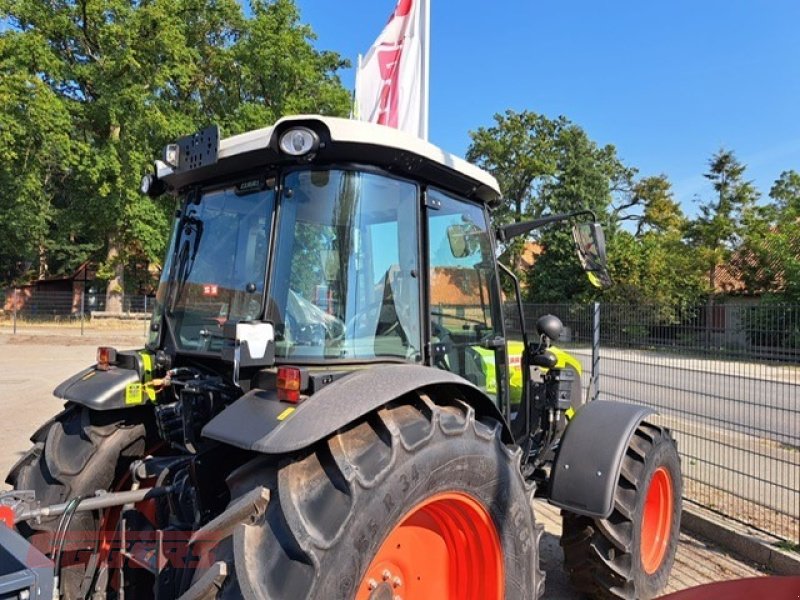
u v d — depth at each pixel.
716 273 26.80
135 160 23.02
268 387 2.25
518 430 3.79
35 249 34.50
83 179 24.08
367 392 2.07
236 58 25.56
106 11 23.11
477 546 2.42
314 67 27.23
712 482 5.45
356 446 1.98
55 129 21.23
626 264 23.41
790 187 48.59
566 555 3.36
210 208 2.88
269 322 2.36
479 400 2.58
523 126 32.59
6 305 26.53
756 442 6.38
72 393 3.02
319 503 1.84
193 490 2.33
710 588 2.16
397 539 2.22
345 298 2.41
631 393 6.15
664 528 3.74
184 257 3.00
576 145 32.47
